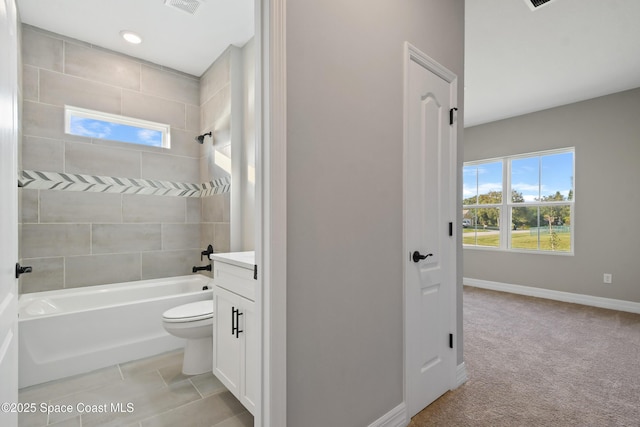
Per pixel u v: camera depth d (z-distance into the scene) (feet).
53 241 8.99
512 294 14.89
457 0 6.79
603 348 8.70
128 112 10.20
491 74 11.01
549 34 8.73
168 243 11.02
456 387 6.64
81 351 7.19
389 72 5.15
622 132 12.33
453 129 6.64
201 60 10.59
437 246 6.26
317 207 4.12
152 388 6.53
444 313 6.44
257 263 3.77
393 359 5.22
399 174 5.37
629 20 8.07
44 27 8.75
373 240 4.89
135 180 10.41
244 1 7.77
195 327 6.73
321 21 4.15
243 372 5.41
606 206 12.66
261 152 3.71
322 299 4.18
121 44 9.63
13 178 3.90
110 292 9.45
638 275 11.96
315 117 4.08
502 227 15.67
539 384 6.79
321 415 4.17
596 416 5.68
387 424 5.06
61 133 9.12
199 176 11.69
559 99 13.16
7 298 3.59
